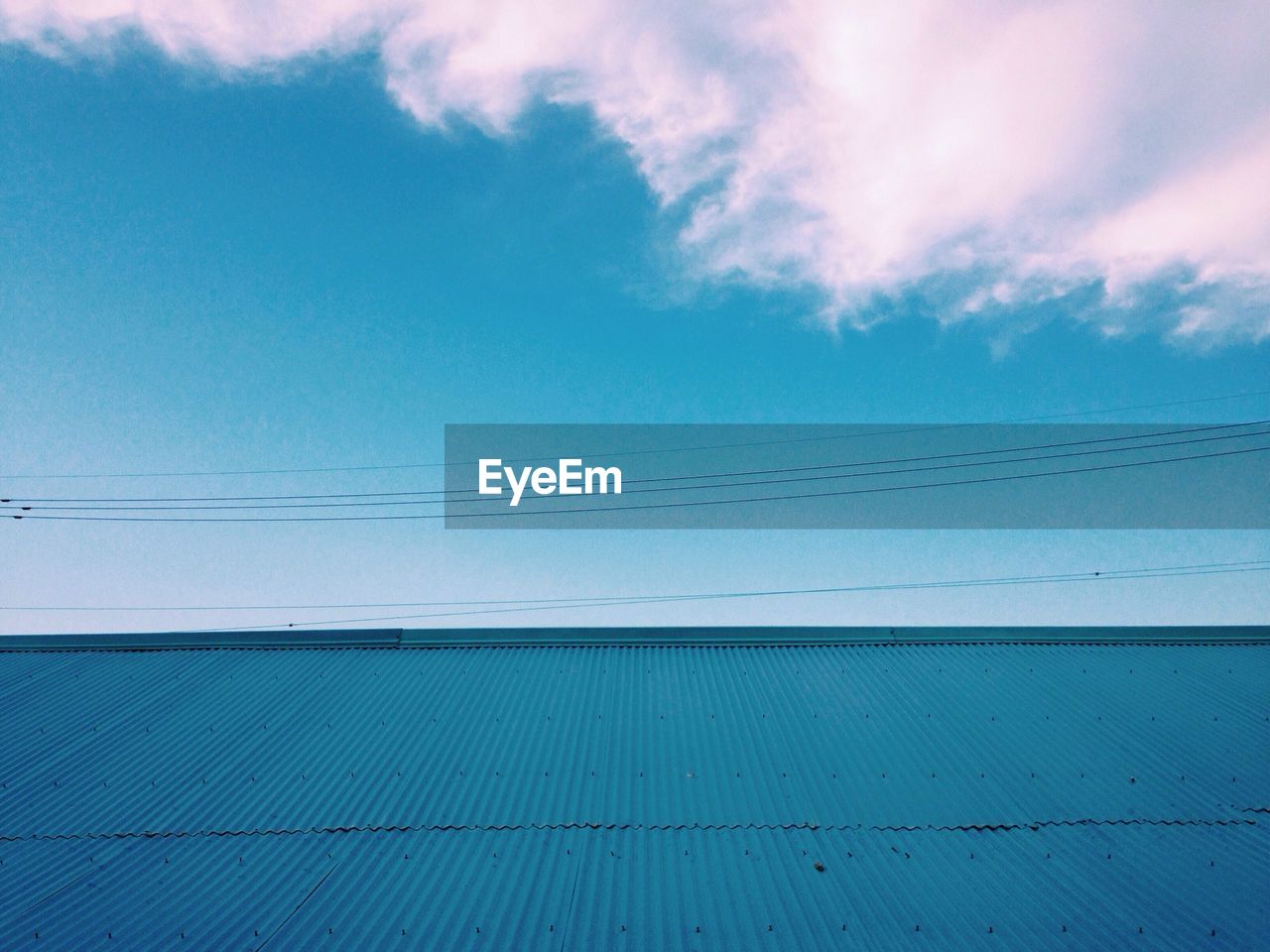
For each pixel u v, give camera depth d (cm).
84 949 542
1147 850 632
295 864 636
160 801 738
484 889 596
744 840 652
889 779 744
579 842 654
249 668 1043
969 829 665
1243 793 710
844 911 561
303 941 543
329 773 779
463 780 757
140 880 621
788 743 816
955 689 937
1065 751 790
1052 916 557
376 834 675
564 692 952
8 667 1061
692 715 884
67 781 777
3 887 618
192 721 896
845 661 1031
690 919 554
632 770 769
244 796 743
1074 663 1009
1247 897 573
